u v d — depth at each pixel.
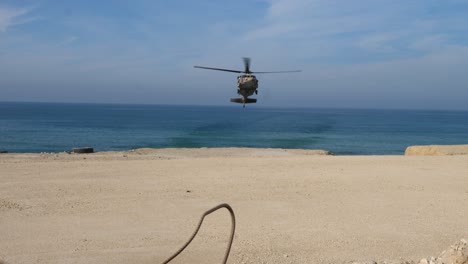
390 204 12.78
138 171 17.50
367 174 17.25
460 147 29.44
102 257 8.57
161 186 14.75
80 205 12.30
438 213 11.88
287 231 10.26
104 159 22.56
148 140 58.69
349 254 8.84
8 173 16.73
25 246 9.10
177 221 10.99
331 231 10.28
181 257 8.62
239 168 18.45
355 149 50.94
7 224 10.54
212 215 11.52
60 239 9.56
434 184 15.51
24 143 51.97
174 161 20.38
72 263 8.25
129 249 9.03
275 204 12.68
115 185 14.78
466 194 14.11
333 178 16.39
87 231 10.13
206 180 15.81
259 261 8.44
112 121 116.50
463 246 7.40
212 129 85.25
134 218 11.20
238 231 10.25
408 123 138.12
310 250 9.05
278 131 80.69
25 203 12.38
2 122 101.62
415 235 10.05
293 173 17.38
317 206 12.49
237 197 13.46
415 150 29.98
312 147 51.69
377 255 8.79
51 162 20.02
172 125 99.81
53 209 11.88
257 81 20.06
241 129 86.00
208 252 8.89
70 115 156.00
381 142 61.44
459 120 176.88
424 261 7.80
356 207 12.42
